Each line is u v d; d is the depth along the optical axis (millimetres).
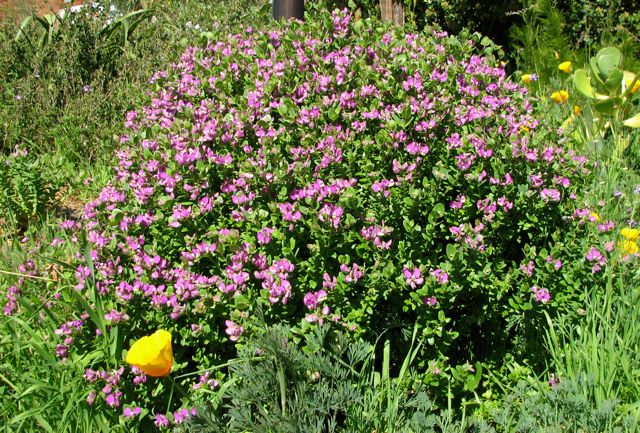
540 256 2725
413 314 2752
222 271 2527
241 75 3398
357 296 2572
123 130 5012
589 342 2689
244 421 2191
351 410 2268
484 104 3264
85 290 2566
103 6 7086
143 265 2561
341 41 3475
